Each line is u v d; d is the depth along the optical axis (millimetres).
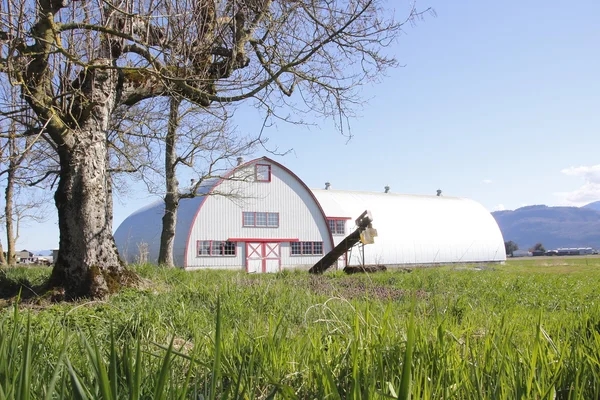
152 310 7309
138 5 10086
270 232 44688
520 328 5852
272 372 3666
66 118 11492
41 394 2629
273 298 9195
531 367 3070
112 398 2086
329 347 4195
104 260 11508
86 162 11531
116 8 8672
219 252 42281
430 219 55688
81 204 11375
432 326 4715
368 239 24547
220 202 42562
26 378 2197
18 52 9781
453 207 59062
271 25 11867
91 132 11664
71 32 10516
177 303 8508
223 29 11258
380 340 3721
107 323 6875
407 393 2045
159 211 46781
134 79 12453
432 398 2885
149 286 12000
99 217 11578
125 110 16734
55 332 4984
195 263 41188
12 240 28656
